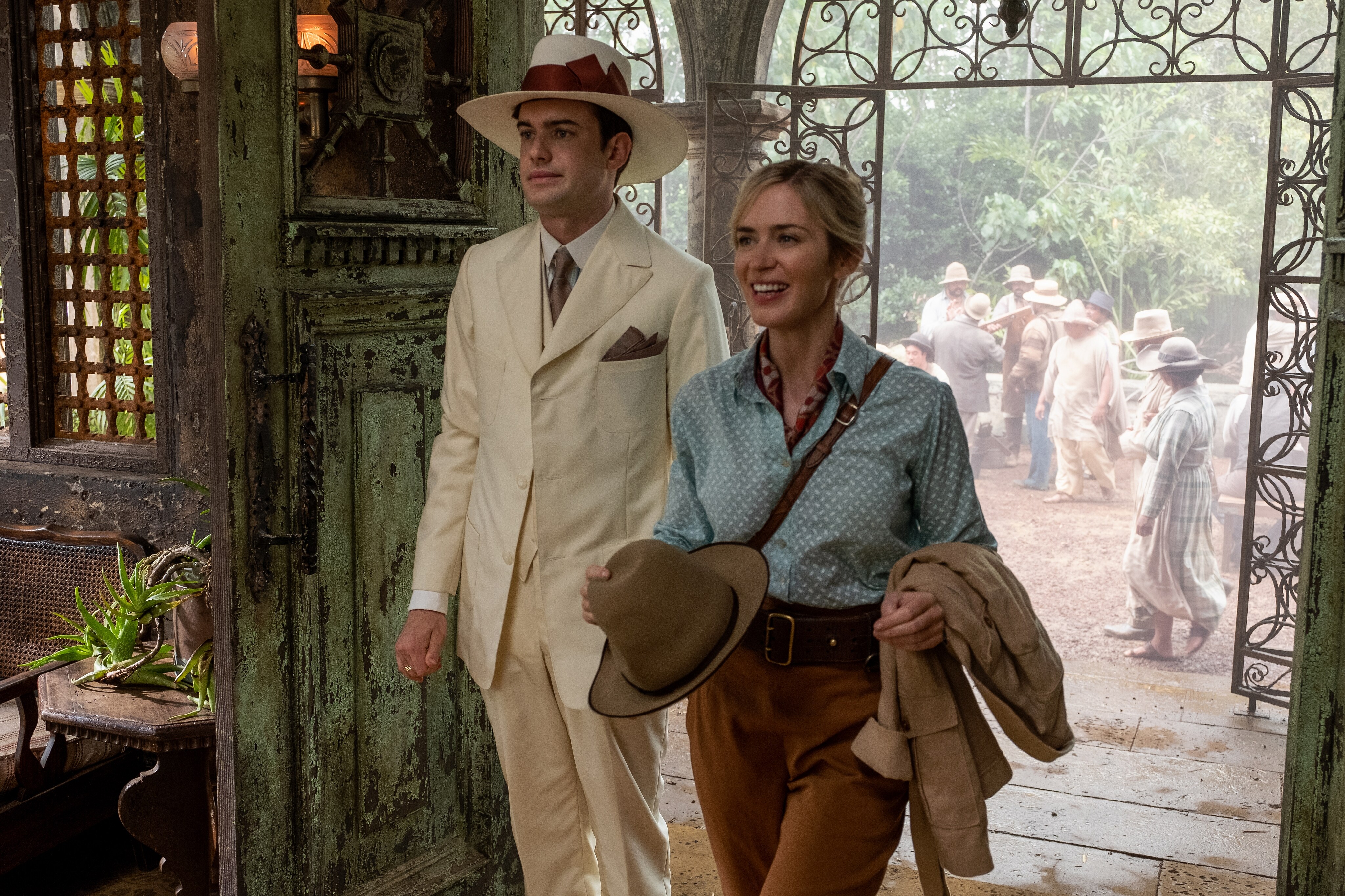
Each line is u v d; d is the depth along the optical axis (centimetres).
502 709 236
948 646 166
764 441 179
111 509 373
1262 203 1422
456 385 242
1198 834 343
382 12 248
